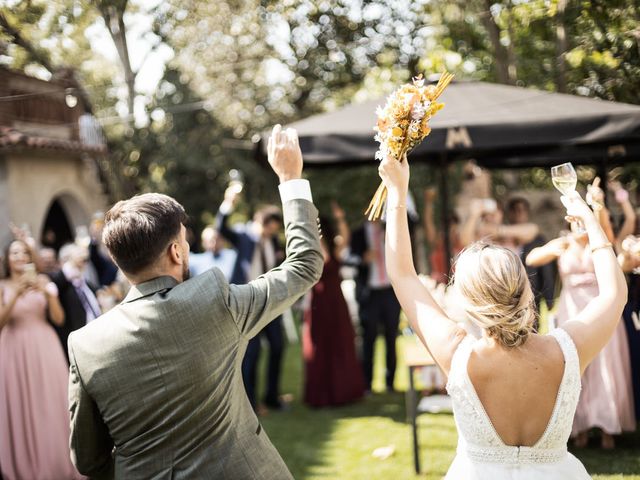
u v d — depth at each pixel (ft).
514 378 5.45
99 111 39.78
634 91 14.29
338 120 17.78
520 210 19.95
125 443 5.51
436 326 5.79
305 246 6.14
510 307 5.45
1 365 14.53
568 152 19.25
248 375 19.21
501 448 5.48
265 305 5.79
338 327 20.01
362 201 45.62
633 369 14.76
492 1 17.51
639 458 13.65
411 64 30.53
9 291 14.71
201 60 36.24
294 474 14.11
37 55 17.34
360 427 17.33
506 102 16.28
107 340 5.53
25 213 29.86
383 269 21.02
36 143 27.27
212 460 5.44
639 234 14.93
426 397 18.43
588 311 5.75
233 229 19.88
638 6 12.01
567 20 13.30
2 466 14.34
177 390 5.39
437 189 37.86
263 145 17.85
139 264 5.71
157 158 48.93
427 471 13.53
